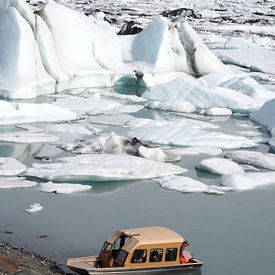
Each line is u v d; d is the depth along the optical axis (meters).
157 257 35.84
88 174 55.25
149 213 48.22
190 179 56.12
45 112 77.69
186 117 85.62
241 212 49.31
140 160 60.88
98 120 79.44
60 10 104.31
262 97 96.06
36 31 95.94
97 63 105.38
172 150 66.00
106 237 43.44
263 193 53.91
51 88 94.62
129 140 65.88
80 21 105.69
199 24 183.00
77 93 96.38
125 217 47.19
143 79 103.94
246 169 60.97
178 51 113.12
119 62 108.62
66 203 49.44
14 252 39.41
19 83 89.31
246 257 41.69
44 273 36.47
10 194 50.62
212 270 39.56
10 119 75.12
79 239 42.84
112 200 50.75
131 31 125.50
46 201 49.56
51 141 67.50
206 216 48.16
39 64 93.81
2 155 61.81
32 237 42.66
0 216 45.97
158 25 113.56
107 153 63.84
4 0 97.62
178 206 49.97
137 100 94.12
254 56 132.50
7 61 91.06
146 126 75.75
